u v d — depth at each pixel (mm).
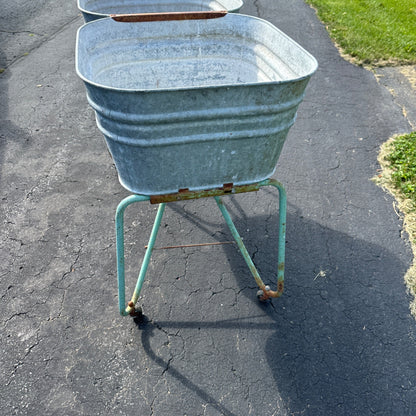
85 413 1779
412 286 2385
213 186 1579
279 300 2283
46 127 3691
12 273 2391
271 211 2904
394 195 3078
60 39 5395
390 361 2010
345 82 4660
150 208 2887
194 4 3035
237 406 1817
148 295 2285
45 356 1983
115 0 2961
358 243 2664
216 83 2180
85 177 3143
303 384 1904
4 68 4656
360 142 3678
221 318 2182
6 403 1804
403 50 5367
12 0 6590
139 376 1917
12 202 2889
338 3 7062
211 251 2566
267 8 6633
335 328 2152
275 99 1327
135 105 1214
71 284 2340
